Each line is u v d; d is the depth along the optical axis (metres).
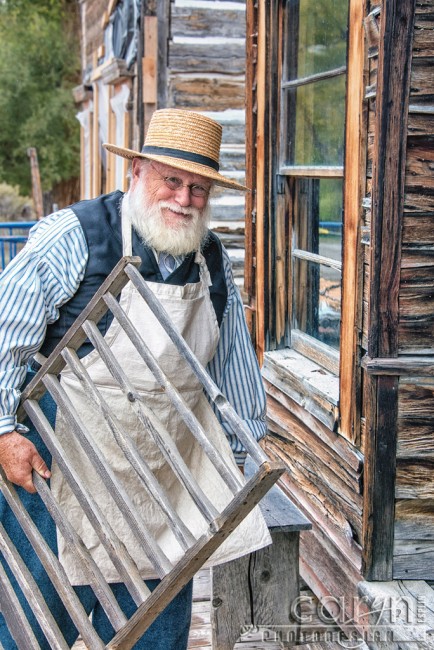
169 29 6.39
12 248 8.09
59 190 22.81
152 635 2.28
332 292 3.38
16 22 22.61
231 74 6.42
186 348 1.81
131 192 2.21
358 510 2.79
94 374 2.13
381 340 2.58
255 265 3.94
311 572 3.35
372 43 2.55
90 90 12.10
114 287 1.97
